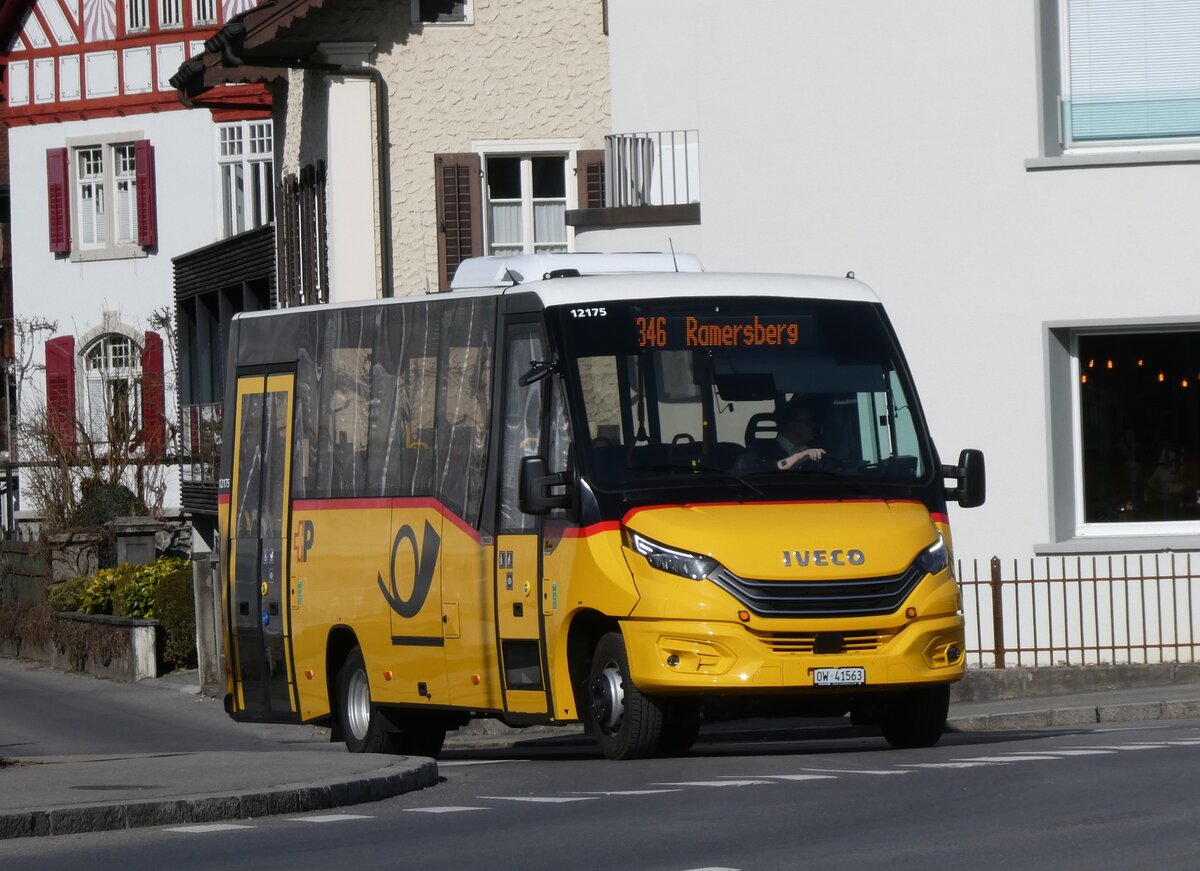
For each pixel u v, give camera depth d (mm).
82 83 89625
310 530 32344
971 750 26422
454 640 28703
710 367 26562
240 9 86688
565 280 27438
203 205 86688
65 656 60688
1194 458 41125
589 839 18844
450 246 56906
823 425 26625
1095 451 41500
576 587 25953
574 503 25953
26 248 91625
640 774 24531
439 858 18109
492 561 27875
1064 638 40219
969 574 41406
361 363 31328
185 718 46750
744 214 43312
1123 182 41000
